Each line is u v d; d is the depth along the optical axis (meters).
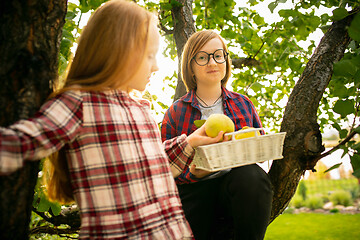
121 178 0.97
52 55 0.99
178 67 2.52
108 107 1.02
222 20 2.97
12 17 0.90
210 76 1.75
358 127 1.46
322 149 1.68
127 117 1.06
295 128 1.69
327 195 8.01
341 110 1.56
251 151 1.26
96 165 0.96
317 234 4.91
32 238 2.20
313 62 1.76
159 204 1.03
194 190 1.62
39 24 0.94
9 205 0.89
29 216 1.03
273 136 1.26
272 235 5.04
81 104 0.95
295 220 6.11
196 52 1.78
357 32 1.45
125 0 1.18
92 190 0.95
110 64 1.04
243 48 3.16
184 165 1.34
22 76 0.89
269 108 3.62
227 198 1.42
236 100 1.84
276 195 1.75
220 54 1.76
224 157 1.24
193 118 1.79
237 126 1.74
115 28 1.07
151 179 1.04
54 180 1.16
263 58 3.10
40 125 0.82
